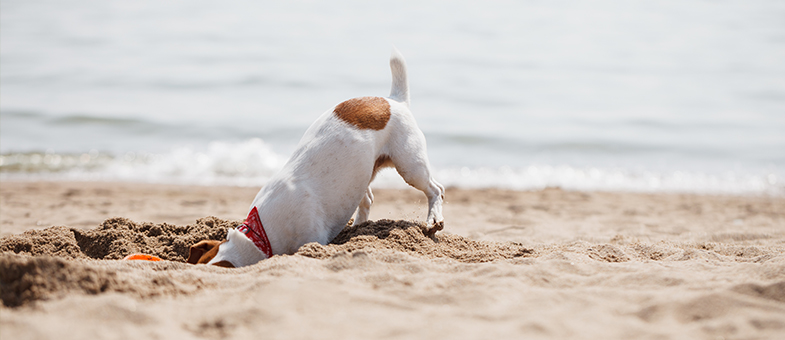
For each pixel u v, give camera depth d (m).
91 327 2.49
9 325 2.46
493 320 2.68
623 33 23.70
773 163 10.51
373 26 24.44
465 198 8.32
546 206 7.67
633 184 9.57
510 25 25.06
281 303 2.81
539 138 11.83
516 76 17.02
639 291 3.05
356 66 17.67
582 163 10.64
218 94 14.80
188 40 21.38
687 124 12.82
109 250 4.44
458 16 27.08
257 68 17.22
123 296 2.80
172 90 15.09
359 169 4.16
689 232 6.00
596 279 3.29
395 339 2.46
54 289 2.81
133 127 12.23
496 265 3.48
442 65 18.11
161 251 4.45
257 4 30.20
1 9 27.95
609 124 12.80
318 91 15.06
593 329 2.59
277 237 3.98
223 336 2.51
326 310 2.75
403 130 4.36
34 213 6.56
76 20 25.38
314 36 22.36
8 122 12.22
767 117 13.30
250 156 10.75
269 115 13.12
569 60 19.17
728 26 24.80
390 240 4.09
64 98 14.12
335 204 4.16
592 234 5.84
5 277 2.82
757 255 4.41
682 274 3.30
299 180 4.06
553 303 2.88
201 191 8.60
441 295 2.94
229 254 3.82
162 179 9.63
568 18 26.94
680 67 18.30
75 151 10.86
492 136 11.87
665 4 30.62
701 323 2.67
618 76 17.25
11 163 10.06
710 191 9.16
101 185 8.86
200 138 11.74
